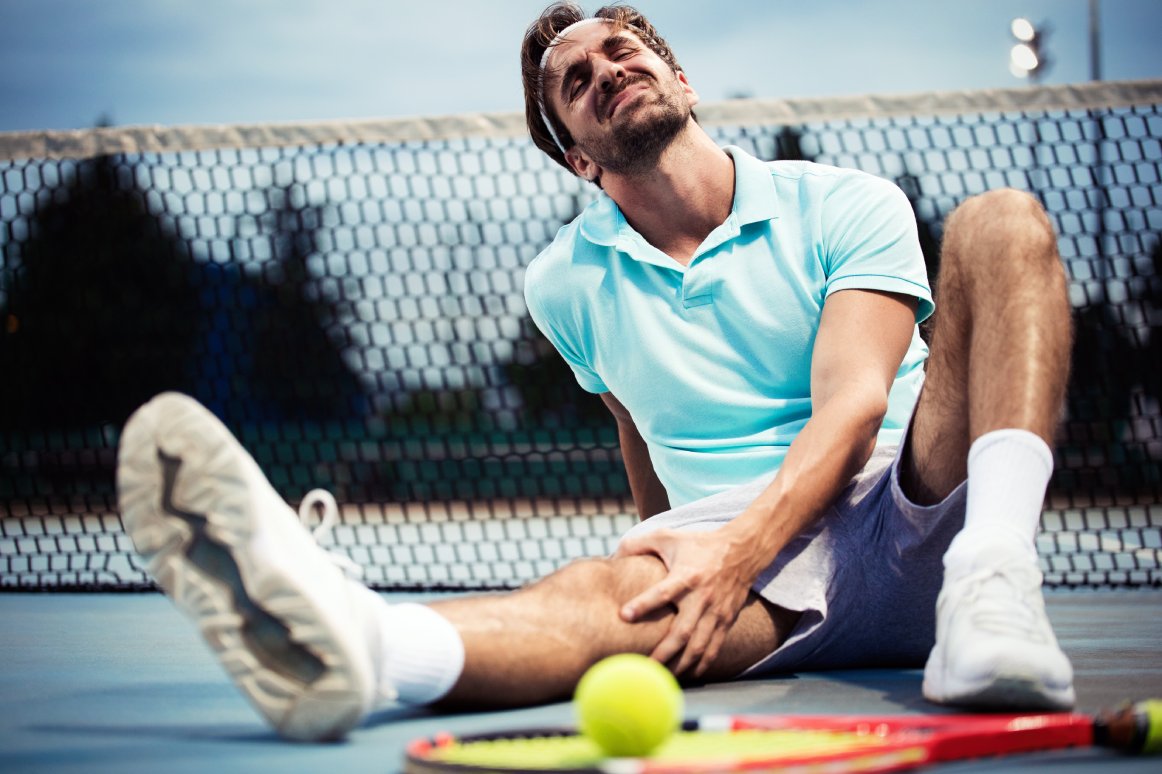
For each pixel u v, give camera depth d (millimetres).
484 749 1329
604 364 2400
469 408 10727
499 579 5426
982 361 1774
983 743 1306
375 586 4586
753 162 2322
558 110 2377
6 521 8852
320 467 9922
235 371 8586
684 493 2289
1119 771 1274
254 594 1399
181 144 4941
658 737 1247
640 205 2328
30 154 4988
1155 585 4281
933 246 7336
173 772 1349
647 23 2453
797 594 1952
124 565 6039
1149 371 7727
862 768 1154
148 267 10297
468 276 7664
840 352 2094
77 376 10266
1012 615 1572
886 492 2018
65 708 1856
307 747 1486
